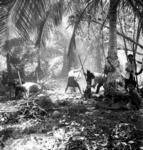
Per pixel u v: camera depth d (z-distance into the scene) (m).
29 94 7.61
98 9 7.69
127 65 6.62
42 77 15.30
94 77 7.22
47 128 4.07
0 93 9.56
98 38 9.47
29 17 4.52
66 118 4.63
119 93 5.84
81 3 7.68
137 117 4.41
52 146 3.24
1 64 16.09
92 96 7.14
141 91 6.55
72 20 8.24
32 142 3.43
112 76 6.30
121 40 9.81
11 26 4.19
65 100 6.75
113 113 4.91
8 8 4.25
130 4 5.84
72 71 8.34
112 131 3.62
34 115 4.81
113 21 6.56
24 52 13.56
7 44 4.29
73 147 3.15
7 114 4.86
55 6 7.04
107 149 3.04
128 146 3.06
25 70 14.82
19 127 4.14
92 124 4.09
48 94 7.83
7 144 3.48
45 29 7.64
